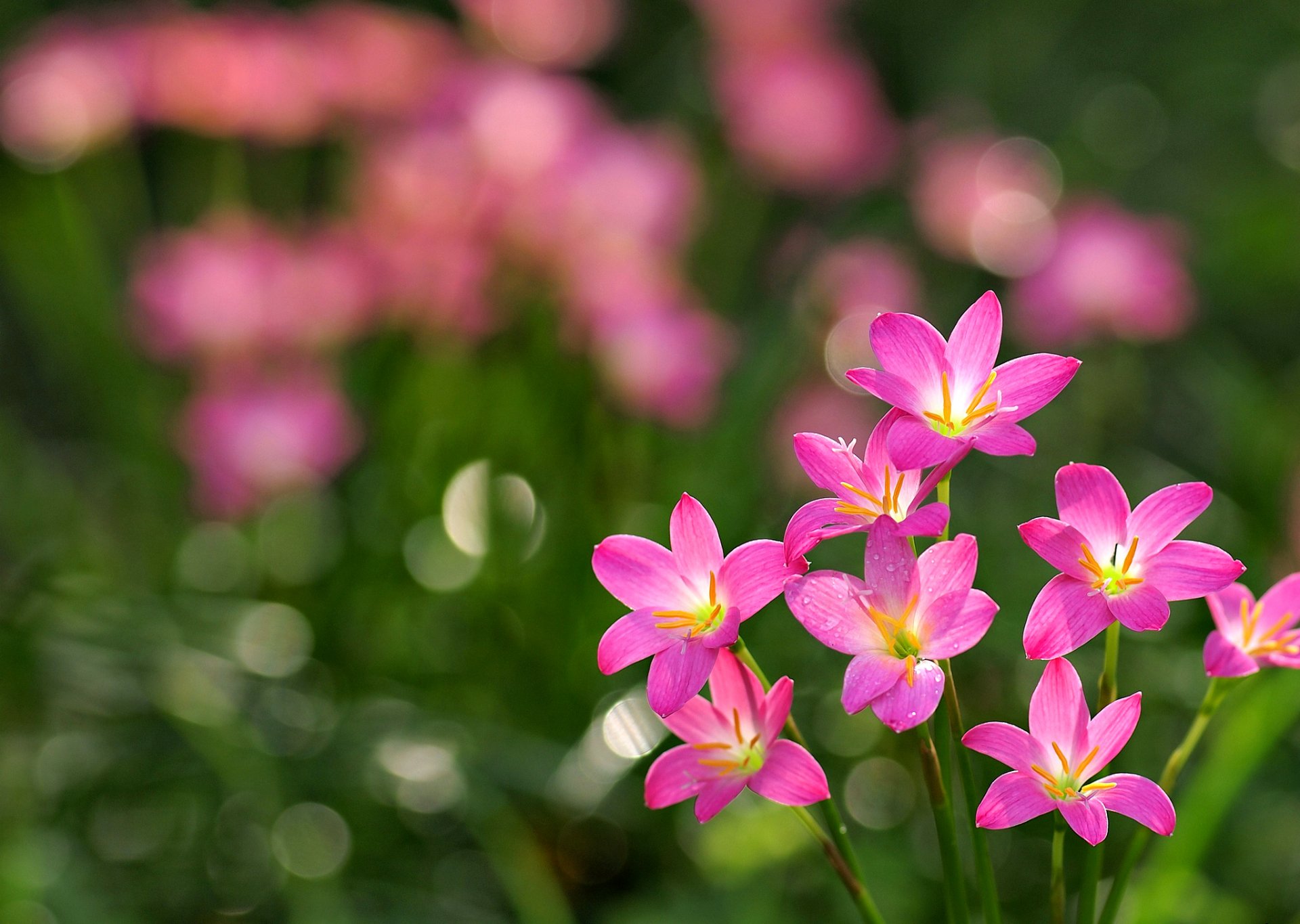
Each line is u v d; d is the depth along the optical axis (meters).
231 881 1.91
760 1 2.76
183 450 2.44
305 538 2.46
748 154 2.81
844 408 2.51
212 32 2.44
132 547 2.62
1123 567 1.26
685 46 3.83
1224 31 4.26
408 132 2.47
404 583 2.28
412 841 1.95
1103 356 2.66
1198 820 1.47
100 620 2.13
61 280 2.72
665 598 1.27
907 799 1.91
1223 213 3.68
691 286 2.94
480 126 2.35
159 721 2.09
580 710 2.13
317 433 2.37
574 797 1.84
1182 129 4.13
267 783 1.89
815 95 2.72
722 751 1.27
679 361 2.30
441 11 4.03
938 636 1.25
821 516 1.25
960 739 1.26
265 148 3.13
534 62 2.71
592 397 2.35
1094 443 2.55
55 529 2.61
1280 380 3.00
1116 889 1.29
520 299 2.43
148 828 2.00
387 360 2.50
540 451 2.36
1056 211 3.05
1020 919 1.71
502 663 2.18
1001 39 4.13
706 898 1.63
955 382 1.26
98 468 2.98
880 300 2.56
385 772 1.91
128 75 2.42
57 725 2.16
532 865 1.77
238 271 2.41
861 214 3.41
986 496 2.50
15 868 1.64
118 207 3.28
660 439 2.49
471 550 2.28
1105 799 1.26
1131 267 2.41
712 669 1.26
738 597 1.26
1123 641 1.94
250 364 2.54
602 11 2.74
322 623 2.21
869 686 1.24
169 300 2.43
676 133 2.96
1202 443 2.75
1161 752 1.87
